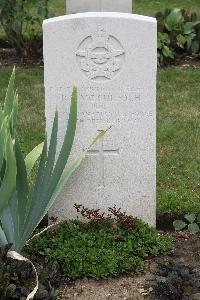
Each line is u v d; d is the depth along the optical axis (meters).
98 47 2.57
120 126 2.67
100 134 2.56
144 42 2.56
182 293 2.34
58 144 2.69
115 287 2.51
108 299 2.45
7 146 2.25
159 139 3.72
